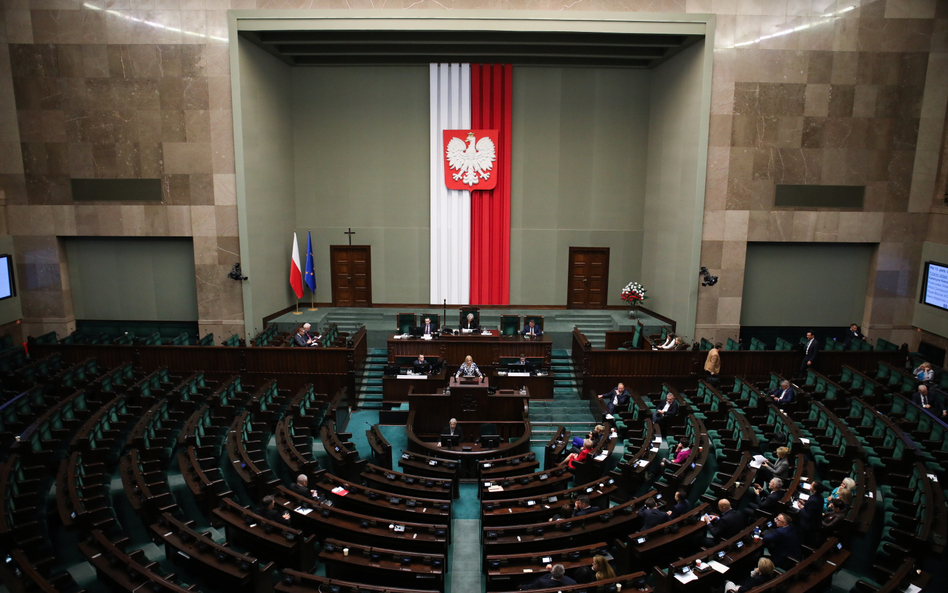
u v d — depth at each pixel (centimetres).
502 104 2023
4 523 817
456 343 1680
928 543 829
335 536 922
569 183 2077
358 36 1752
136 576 754
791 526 839
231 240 1825
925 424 1229
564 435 1338
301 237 2116
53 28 1739
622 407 1458
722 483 1098
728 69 1719
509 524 982
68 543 910
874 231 1844
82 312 1964
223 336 1880
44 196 1838
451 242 2098
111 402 1259
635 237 2109
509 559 832
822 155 1786
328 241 2114
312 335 1742
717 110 1736
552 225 2100
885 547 859
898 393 1392
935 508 901
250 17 1692
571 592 743
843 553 805
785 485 1048
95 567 782
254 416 1369
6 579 721
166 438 1215
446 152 2028
